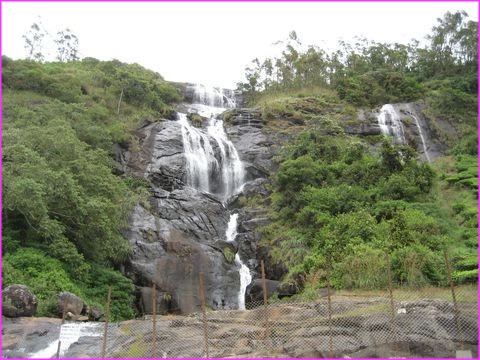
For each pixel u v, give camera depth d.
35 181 23.16
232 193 41.06
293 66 60.00
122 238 27.28
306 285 23.95
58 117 34.00
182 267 28.33
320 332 15.52
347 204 31.25
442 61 64.50
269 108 47.72
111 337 16.92
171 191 36.84
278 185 36.59
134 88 46.88
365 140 45.91
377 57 64.50
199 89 57.69
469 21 63.97
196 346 15.64
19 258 22.02
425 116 50.44
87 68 51.59
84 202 25.33
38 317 18.91
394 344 14.73
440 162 44.09
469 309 16.50
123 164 37.09
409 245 24.39
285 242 29.91
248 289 28.14
